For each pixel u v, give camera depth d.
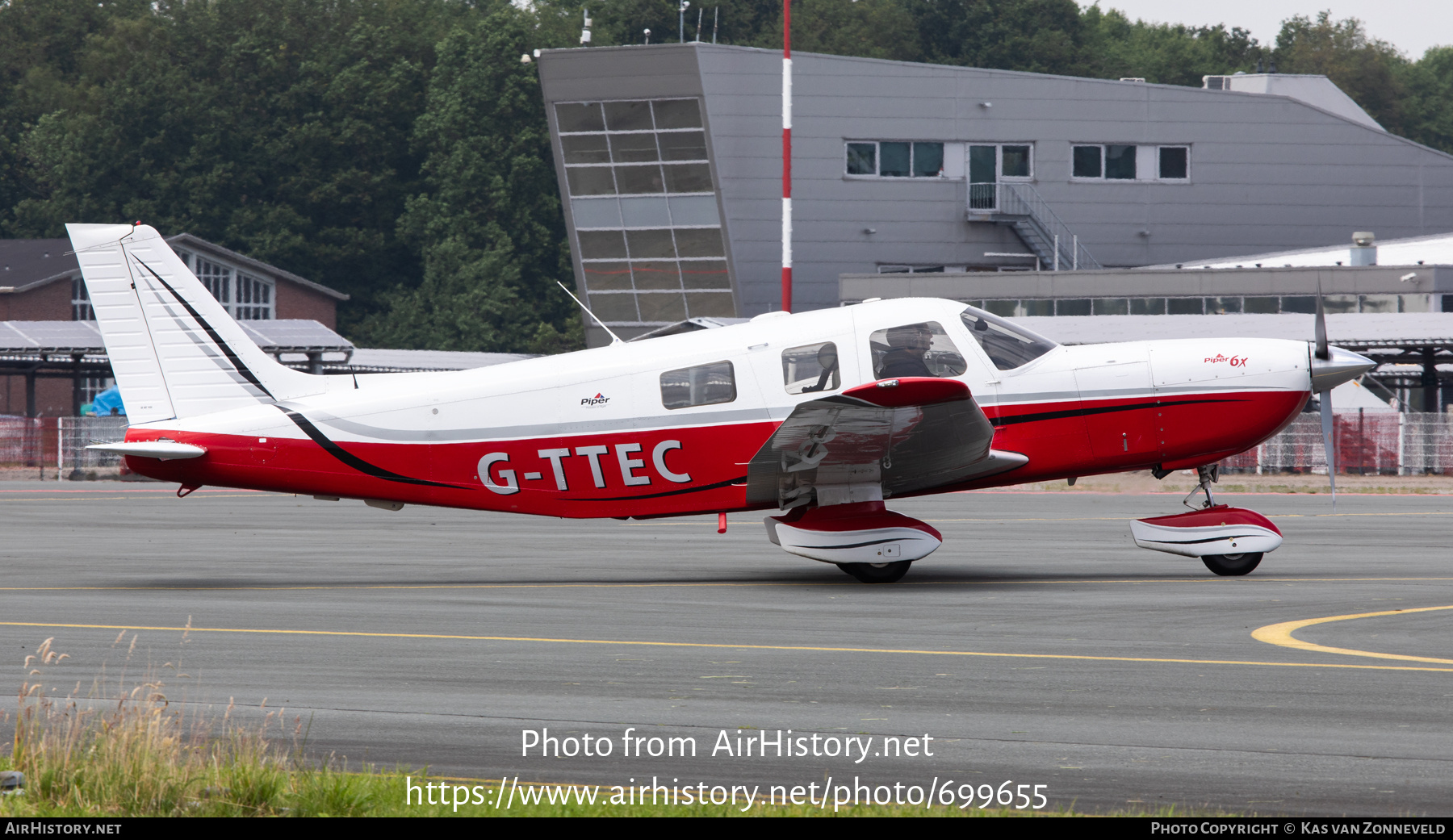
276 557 52.25
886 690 25.98
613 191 160.50
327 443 43.78
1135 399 42.94
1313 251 157.50
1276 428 43.62
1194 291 143.88
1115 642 31.17
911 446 40.38
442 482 43.62
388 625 34.31
